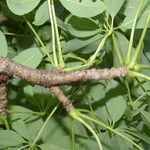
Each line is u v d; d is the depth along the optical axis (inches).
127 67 18.0
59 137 19.3
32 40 22.0
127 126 21.1
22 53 19.0
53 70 17.7
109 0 19.5
